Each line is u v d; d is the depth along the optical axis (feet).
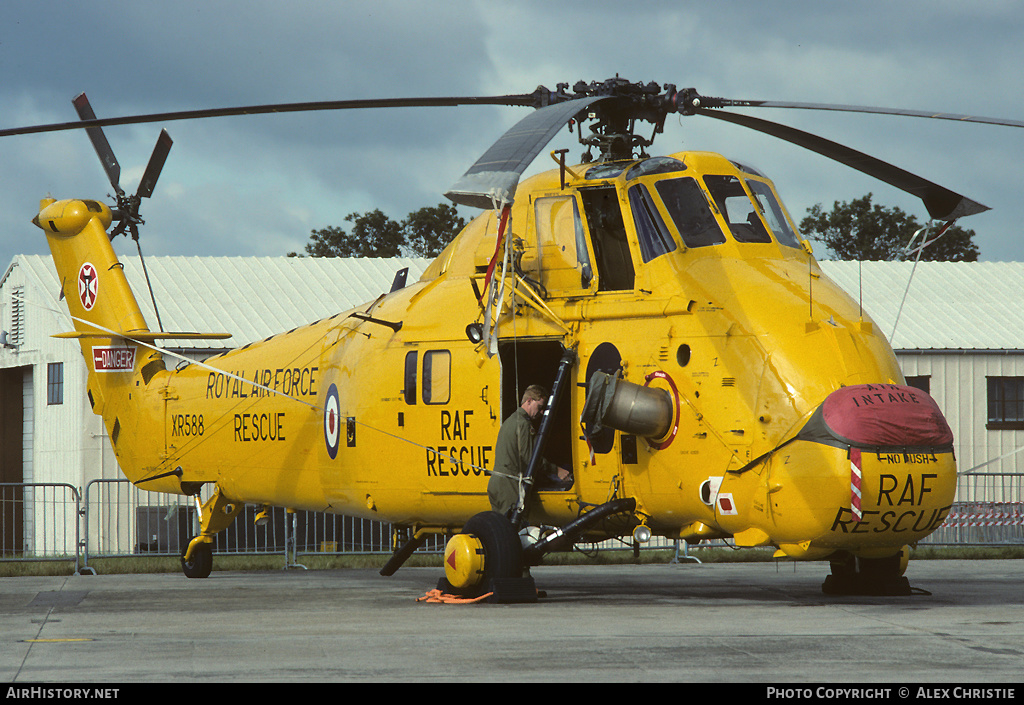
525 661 45.34
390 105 73.46
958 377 208.64
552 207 75.56
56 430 204.13
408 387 78.54
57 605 73.00
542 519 75.36
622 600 71.87
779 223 75.00
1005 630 54.29
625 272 74.59
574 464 71.82
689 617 60.34
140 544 172.24
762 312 65.87
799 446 62.54
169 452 107.24
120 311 113.50
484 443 74.54
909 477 61.72
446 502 77.30
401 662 45.39
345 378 85.05
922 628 55.06
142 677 42.34
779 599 72.49
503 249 68.95
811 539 62.80
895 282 238.48
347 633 54.90
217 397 102.06
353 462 83.41
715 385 65.51
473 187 54.60
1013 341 213.25
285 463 93.56
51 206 118.93
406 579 104.32
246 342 190.60
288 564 130.93
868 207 441.68
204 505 105.91
